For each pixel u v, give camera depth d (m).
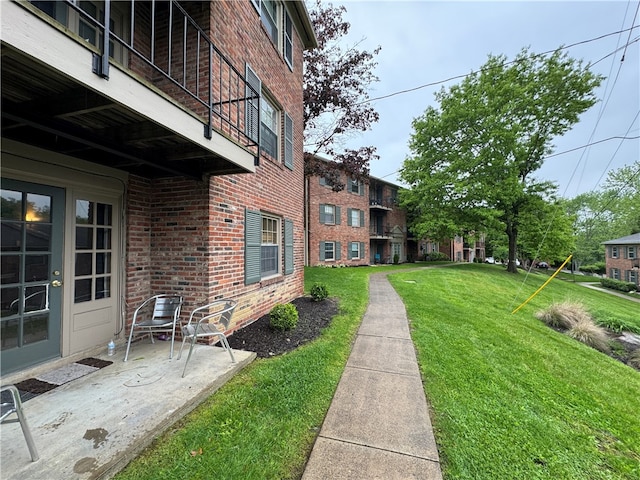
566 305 7.59
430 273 14.79
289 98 7.11
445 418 2.57
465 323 5.85
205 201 3.99
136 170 3.93
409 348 4.27
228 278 4.41
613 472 2.12
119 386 2.76
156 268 4.21
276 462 1.99
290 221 7.10
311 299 7.22
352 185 19.41
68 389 2.69
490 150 16.52
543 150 16.34
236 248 4.64
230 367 3.21
